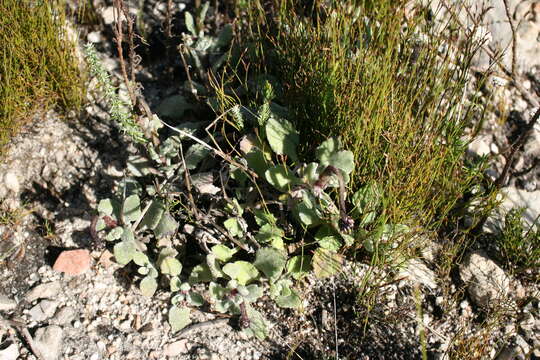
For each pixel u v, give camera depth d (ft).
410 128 1.59
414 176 1.59
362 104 1.57
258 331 1.51
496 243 1.75
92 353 1.48
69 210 1.70
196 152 1.67
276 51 1.84
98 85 1.85
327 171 1.46
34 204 1.70
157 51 2.02
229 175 1.66
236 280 1.55
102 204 1.57
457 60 1.73
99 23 2.05
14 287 1.57
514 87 2.06
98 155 1.79
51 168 1.75
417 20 1.80
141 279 1.61
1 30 1.75
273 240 1.58
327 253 1.60
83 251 1.61
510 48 2.11
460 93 1.79
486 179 1.80
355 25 1.85
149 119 1.63
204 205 1.67
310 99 1.70
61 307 1.54
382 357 1.54
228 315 1.56
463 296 1.66
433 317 1.62
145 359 1.49
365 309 1.59
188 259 1.64
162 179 1.69
